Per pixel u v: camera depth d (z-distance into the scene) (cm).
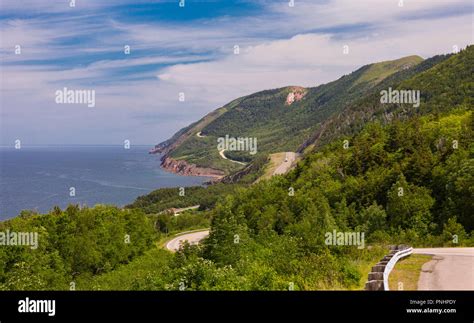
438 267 2305
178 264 4397
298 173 10869
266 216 7212
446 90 16350
